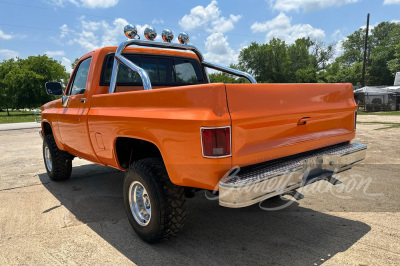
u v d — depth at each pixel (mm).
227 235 3146
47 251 2898
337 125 3285
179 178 2500
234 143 2287
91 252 2861
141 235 2973
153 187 2678
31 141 10859
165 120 2502
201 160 2293
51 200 4332
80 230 3340
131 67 3492
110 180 5336
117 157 3295
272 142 2592
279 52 60969
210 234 3180
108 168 6242
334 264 2541
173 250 2861
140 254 2803
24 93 46594
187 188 3012
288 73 60875
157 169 2723
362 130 11133
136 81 4168
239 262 2621
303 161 2766
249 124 2383
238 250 2830
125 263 2658
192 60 4871
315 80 60656
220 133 2221
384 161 6082
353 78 55969
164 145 2547
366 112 24859
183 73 4719
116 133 3096
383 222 3312
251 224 3393
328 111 3100
